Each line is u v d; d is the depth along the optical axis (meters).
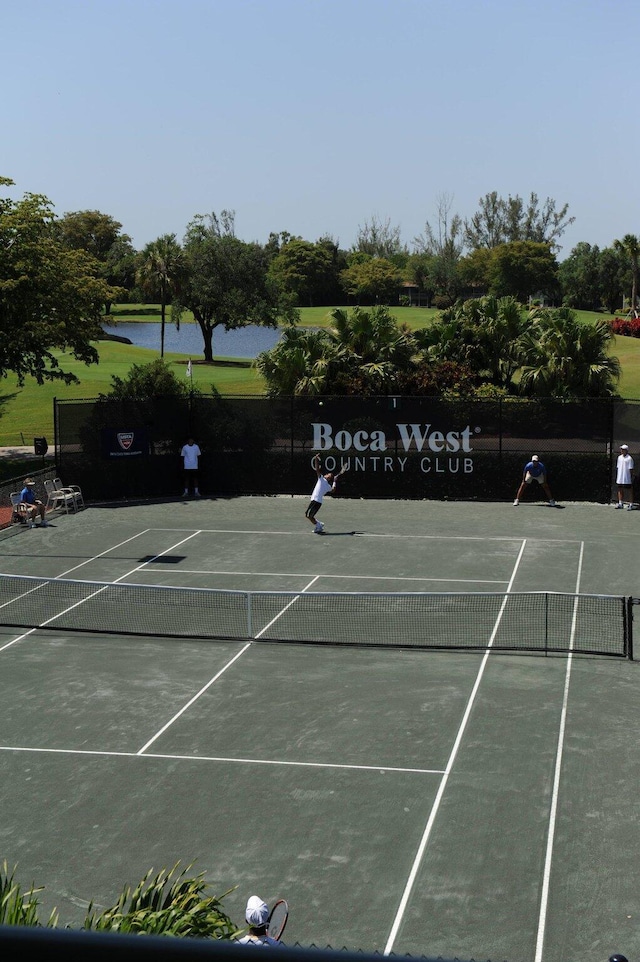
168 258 83.06
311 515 27.86
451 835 10.83
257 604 20.72
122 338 96.56
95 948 0.91
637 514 30.12
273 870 10.22
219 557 25.12
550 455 32.19
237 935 6.86
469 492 32.78
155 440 33.53
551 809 11.38
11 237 37.91
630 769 12.39
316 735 13.77
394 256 179.38
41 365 40.81
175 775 12.57
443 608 20.11
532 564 23.98
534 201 168.62
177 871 10.23
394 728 13.95
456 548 25.83
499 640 17.92
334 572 23.48
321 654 17.44
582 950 8.72
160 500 33.16
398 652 17.47
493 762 12.70
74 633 18.89
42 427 48.78
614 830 10.84
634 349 74.38
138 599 21.20
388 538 27.11
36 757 13.20
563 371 40.94
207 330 88.69
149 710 14.86
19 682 16.16
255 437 33.81
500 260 140.50
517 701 14.89
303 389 37.56
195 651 17.73
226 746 13.48
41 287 38.91
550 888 9.72
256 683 15.98
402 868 10.18
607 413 31.75
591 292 144.62
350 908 9.48
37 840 10.98
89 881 10.12
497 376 43.56
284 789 12.09
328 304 154.50
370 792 11.94
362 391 37.72
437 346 43.00
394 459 33.06
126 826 11.26
